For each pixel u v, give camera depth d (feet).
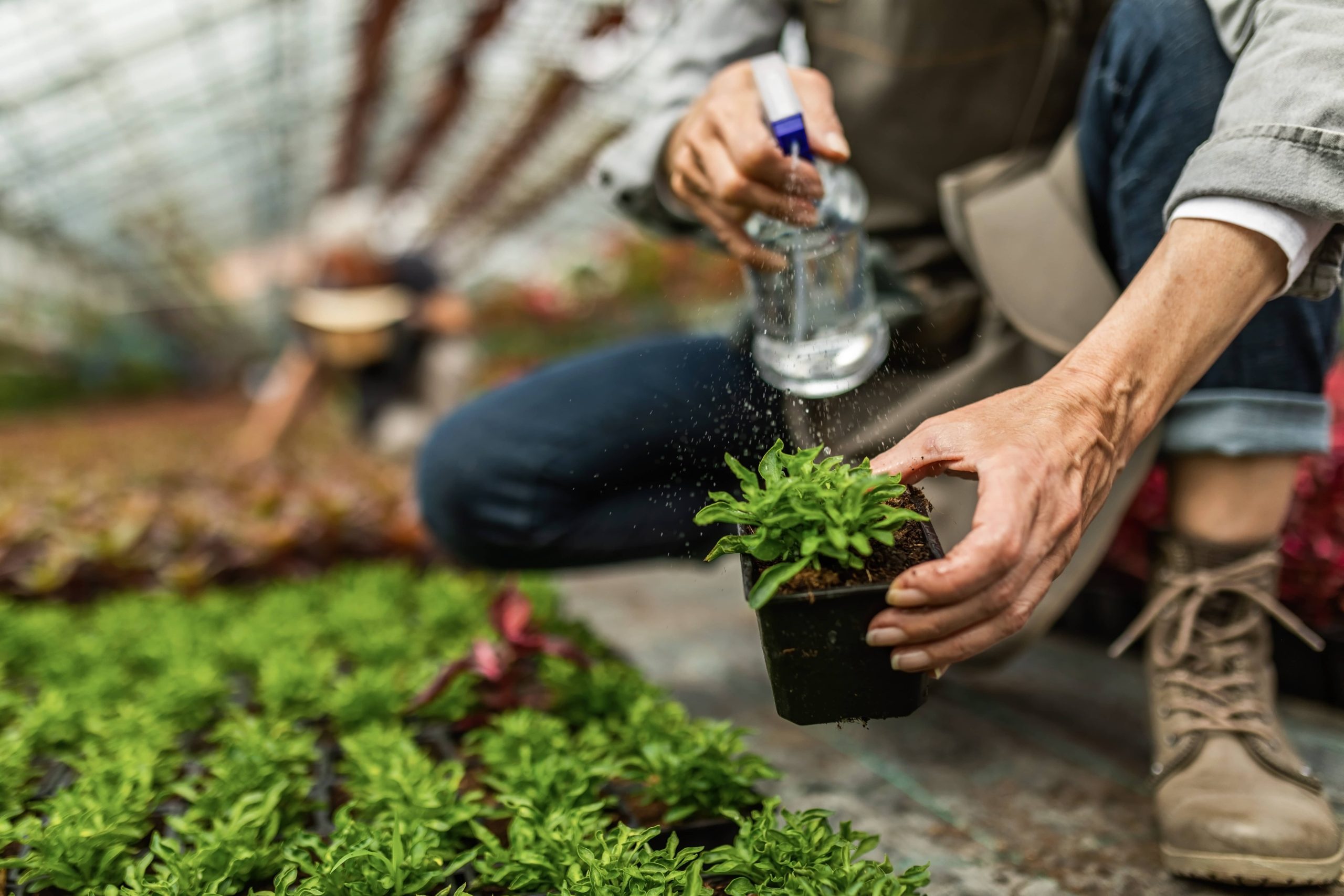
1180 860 4.06
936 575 2.62
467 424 5.79
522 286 50.24
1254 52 3.34
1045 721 6.05
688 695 6.92
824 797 5.14
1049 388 3.03
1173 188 4.20
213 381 100.01
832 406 4.14
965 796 5.06
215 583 10.16
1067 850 4.44
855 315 4.29
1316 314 4.16
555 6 26.43
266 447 18.45
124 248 58.95
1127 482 4.48
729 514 2.96
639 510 5.78
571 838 3.60
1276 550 4.48
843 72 5.64
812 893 3.14
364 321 17.33
